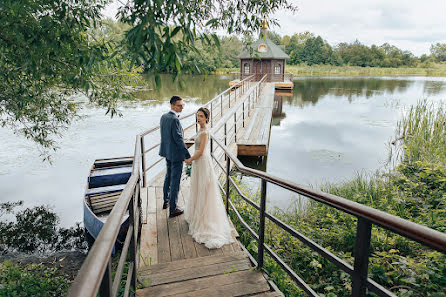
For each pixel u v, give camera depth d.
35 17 3.33
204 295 2.41
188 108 18.95
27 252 5.00
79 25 3.05
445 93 28.11
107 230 1.10
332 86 38.19
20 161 9.10
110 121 14.65
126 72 5.62
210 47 2.12
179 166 3.96
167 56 1.77
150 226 3.84
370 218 1.21
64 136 11.87
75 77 3.75
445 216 3.90
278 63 33.59
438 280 2.63
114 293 1.33
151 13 1.70
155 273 2.76
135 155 3.50
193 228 3.62
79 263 4.72
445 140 8.51
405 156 8.21
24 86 4.72
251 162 9.27
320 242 3.96
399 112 18.44
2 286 3.71
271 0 3.17
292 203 5.80
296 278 2.07
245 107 14.52
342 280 3.10
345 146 10.98
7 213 6.20
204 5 2.82
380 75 72.94
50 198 6.88
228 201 4.00
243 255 3.12
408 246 3.50
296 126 15.04
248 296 2.41
